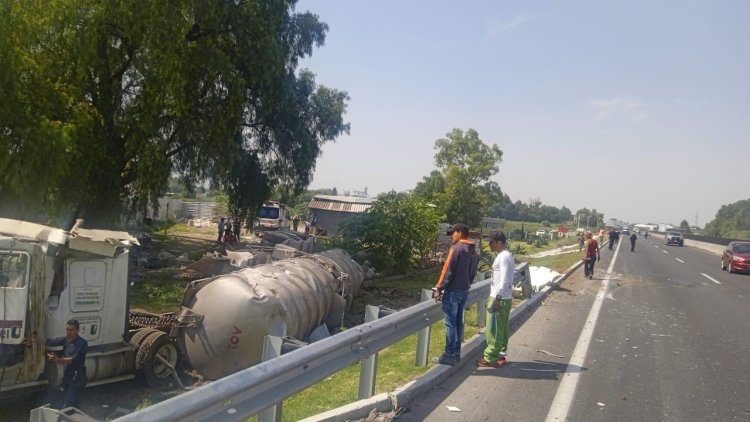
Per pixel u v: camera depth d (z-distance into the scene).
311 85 33.25
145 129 19.69
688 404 7.09
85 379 7.38
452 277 7.99
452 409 6.50
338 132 33.97
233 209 31.75
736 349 10.51
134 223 31.28
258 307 9.35
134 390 8.48
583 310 14.45
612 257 38.28
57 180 16.89
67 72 18.80
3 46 15.41
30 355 7.07
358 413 5.97
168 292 15.76
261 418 5.09
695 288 21.31
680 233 72.25
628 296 17.84
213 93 21.83
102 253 7.95
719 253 53.00
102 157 20.09
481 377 7.87
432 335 11.11
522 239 67.12
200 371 9.38
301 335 10.58
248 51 22.72
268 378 4.49
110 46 20.02
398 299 17.75
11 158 15.54
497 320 8.39
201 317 9.33
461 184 69.06
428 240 26.14
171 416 3.54
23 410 7.22
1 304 6.93
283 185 32.88
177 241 33.38
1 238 6.95
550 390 7.39
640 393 7.46
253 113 27.44
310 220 54.84
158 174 20.25
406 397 6.54
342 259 16.25
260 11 22.73
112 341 8.23
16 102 15.77
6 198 16.02
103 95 20.44
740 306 16.78
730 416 6.71
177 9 19.61
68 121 18.38
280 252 15.65
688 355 9.83
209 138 21.45
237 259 14.25
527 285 14.89
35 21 17.22
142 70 19.66
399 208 23.55
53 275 7.51
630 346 10.32
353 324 13.66
